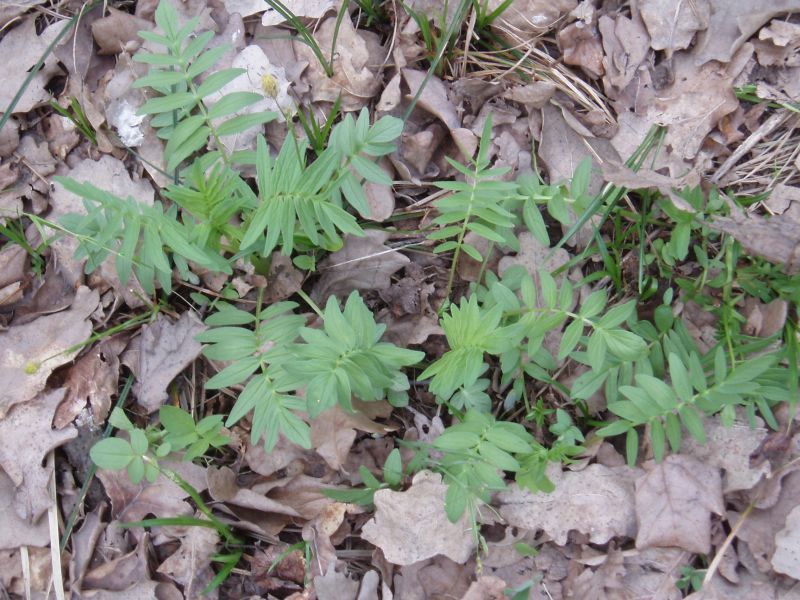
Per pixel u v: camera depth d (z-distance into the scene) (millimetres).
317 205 483
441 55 549
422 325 552
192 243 494
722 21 562
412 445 519
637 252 552
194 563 521
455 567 519
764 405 492
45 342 539
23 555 515
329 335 447
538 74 581
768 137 564
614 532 513
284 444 536
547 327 482
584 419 540
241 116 484
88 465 533
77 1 586
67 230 517
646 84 569
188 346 544
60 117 578
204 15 579
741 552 508
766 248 493
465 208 500
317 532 523
